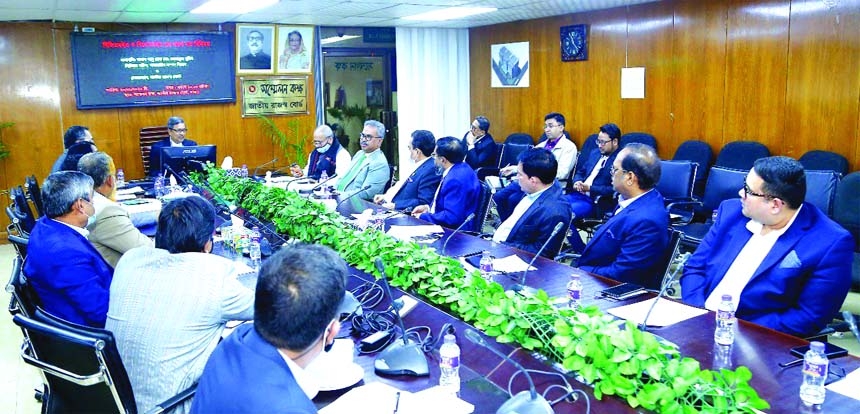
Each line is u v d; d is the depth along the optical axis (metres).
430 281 2.37
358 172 5.22
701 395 1.46
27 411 2.98
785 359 1.81
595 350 1.65
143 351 1.79
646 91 6.54
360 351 1.95
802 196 2.24
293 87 7.59
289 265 1.25
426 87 8.48
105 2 5.32
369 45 8.19
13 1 5.10
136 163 6.91
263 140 7.53
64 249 2.45
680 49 6.18
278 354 1.24
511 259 2.96
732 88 5.80
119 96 6.69
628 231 2.81
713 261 2.58
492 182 6.64
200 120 7.15
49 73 6.41
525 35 7.74
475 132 7.26
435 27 8.32
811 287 2.21
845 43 4.95
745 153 5.55
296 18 6.96
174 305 1.81
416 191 4.63
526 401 1.45
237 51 7.16
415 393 1.65
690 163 5.03
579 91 7.24
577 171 6.76
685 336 2.00
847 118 5.01
